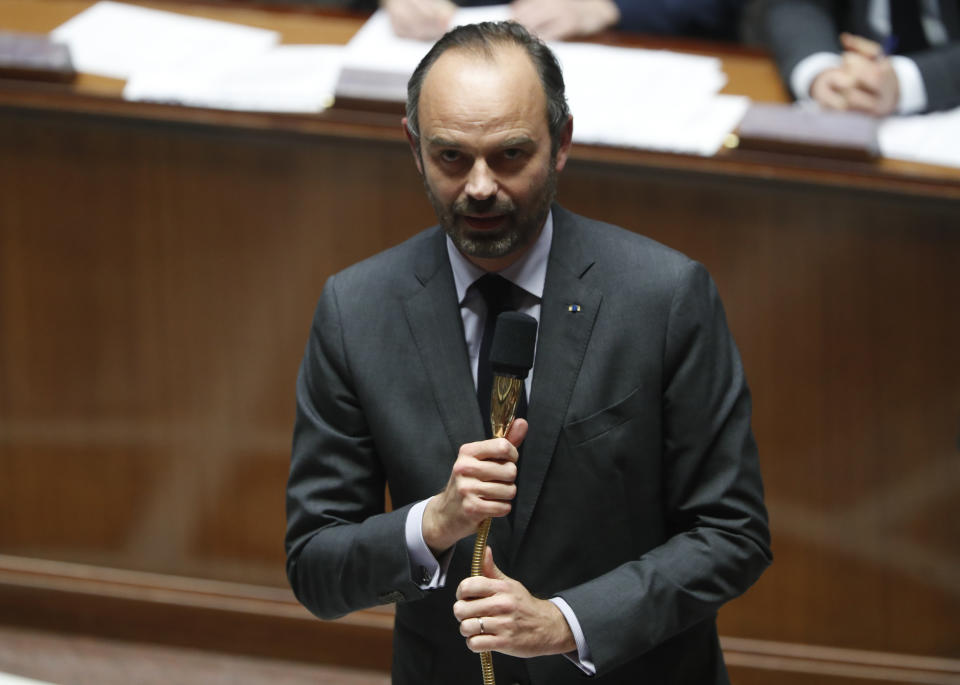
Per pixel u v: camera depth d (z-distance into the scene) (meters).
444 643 6.47
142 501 11.85
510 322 5.46
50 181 11.34
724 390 6.26
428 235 6.64
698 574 5.99
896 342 10.38
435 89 5.65
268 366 11.44
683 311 6.23
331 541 6.25
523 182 5.68
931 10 12.25
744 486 6.17
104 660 11.88
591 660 5.77
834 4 12.34
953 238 10.09
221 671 11.74
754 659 10.95
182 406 11.62
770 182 10.02
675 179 10.20
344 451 6.51
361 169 10.88
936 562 10.69
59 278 11.53
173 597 11.88
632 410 6.18
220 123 10.65
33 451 11.89
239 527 11.75
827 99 10.85
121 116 10.82
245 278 11.28
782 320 10.48
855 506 10.70
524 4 12.50
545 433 6.17
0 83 10.91
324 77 11.05
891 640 10.84
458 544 6.29
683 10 13.62
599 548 6.24
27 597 12.11
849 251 10.27
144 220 11.30
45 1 13.19
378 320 6.44
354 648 11.73
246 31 12.41
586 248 6.40
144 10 12.95
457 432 6.23
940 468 10.54
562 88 5.86
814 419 10.62
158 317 11.48
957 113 10.88
